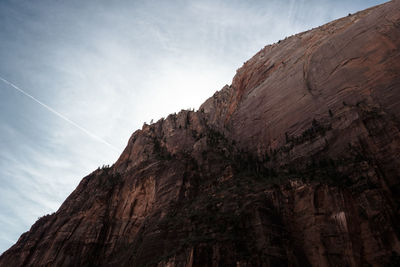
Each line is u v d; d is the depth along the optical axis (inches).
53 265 2183.8
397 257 1075.9
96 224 2413.9
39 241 2662.4
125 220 2384.4
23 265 2437.3
